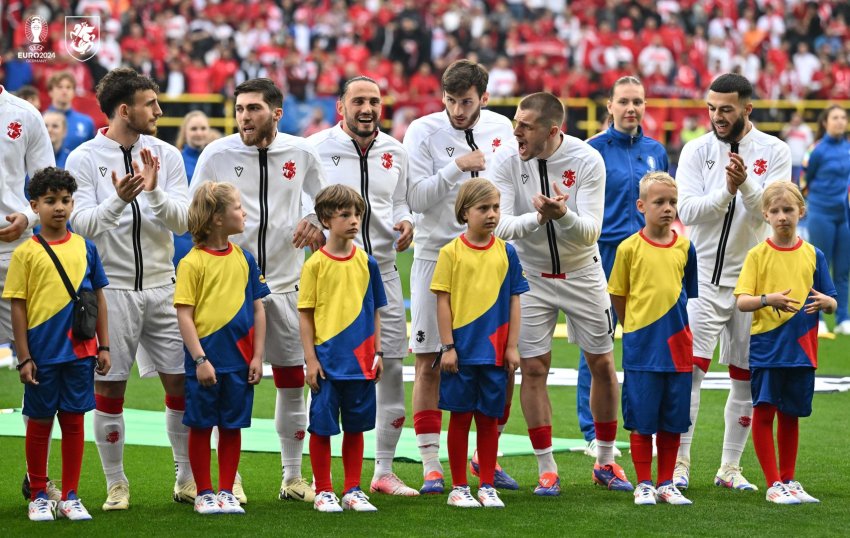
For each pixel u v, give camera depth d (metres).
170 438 9.82
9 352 17.42
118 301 9.61
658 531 8.66
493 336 9.61
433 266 10.76
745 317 10.54
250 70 34.72
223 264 9.27
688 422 9.68
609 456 10.52
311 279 9.44
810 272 9.88
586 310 10.42
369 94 10.30
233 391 9.22
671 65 38.22
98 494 10.06
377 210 10.57
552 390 15.79
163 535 8.48
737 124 10.74
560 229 10.20
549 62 38.59
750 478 10.80
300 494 9.92
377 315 9.62
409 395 15.18
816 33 41.69
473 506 9.50
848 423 13.42
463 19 39.00
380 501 9.80
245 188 9.98
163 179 9.94
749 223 10.55
